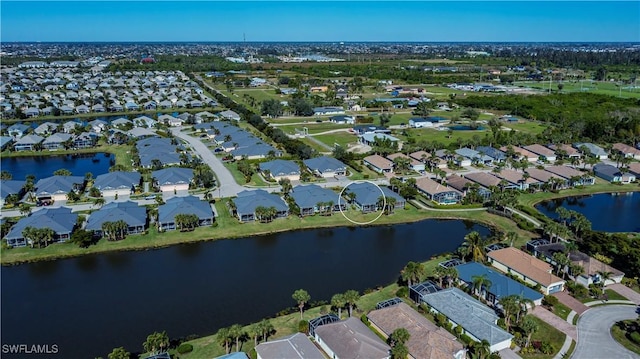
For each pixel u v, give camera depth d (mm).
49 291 81000
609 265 87875
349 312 73188
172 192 125938
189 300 78312
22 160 163250
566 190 135625
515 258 87250
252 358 61938
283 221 109375
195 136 194125
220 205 117188
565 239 99375
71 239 97188
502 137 183125
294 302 78000
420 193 129375
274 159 154625
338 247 99500
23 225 97562
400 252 97438
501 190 128250
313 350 61438
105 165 156875
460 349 61938
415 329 64562
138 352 64500
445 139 190625
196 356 62562
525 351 64125
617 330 68875
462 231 108250
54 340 67375
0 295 79438
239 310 75500
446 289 76375
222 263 91750
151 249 96312
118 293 80562
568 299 77562
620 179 144000
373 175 144125
